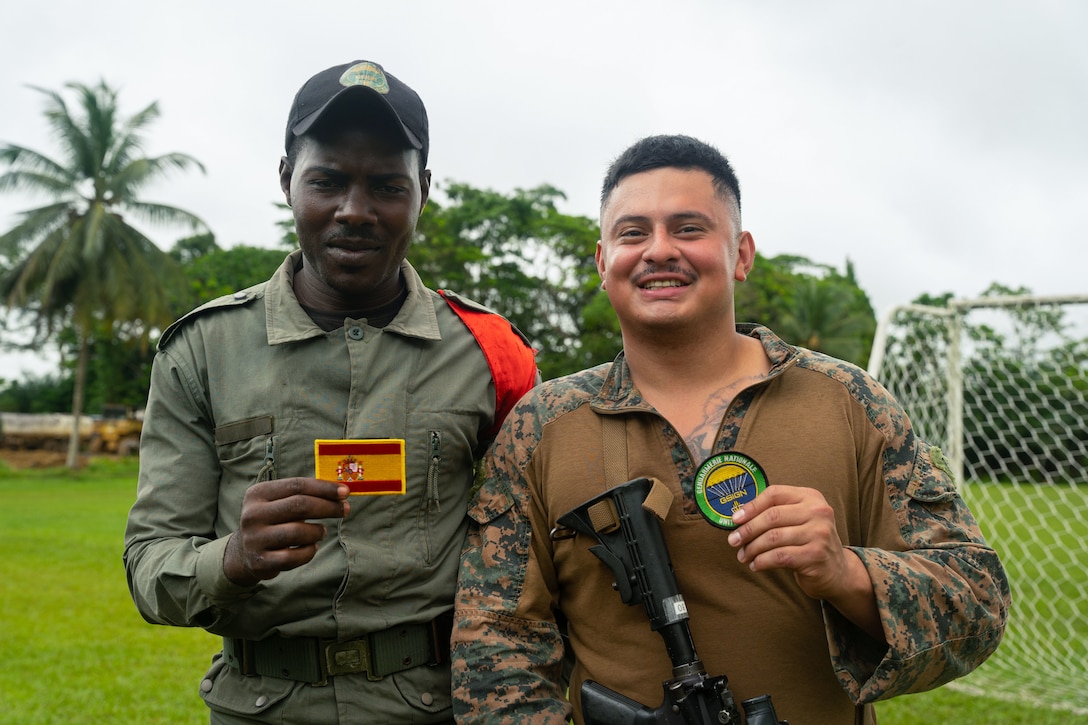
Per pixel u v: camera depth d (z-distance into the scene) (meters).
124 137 30.17
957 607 1.70
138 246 29.92
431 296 2.34
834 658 1.72
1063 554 10.94
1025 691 5.53
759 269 30.86
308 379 2.11
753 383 1.90
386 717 2.01
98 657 6.50
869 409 1.89
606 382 2.01
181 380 2.11
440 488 2.14
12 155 29.08
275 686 2.03
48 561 10.62
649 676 1.80
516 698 1.80
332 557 2.01
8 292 29.41
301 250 2.21
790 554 1.57
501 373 2.28
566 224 31.14
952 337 7.01
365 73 2.09
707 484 1.70
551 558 1.97
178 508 2.04
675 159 1.94
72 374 43.12
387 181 2.06
